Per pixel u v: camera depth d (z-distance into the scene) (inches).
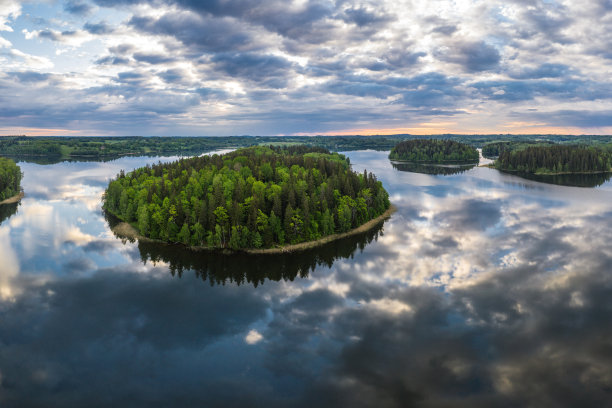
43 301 3139.8
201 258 4094.5
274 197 4655.5
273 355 2411.4
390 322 2748.5
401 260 3939.5
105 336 2642.7
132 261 4018.2
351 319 2810.0
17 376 2239.2
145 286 3440.0
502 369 2212.1
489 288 3223.4
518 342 2454.5
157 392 2106.3
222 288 3403.1
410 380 2154.3
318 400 2027.6
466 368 2233.0
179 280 3570.4
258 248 4306.1
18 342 2571.4
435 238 4626.0
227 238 4446.4
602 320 2679.6
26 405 2017.7
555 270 3555.6
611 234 4601.4
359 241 4586.6
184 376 2236.7
